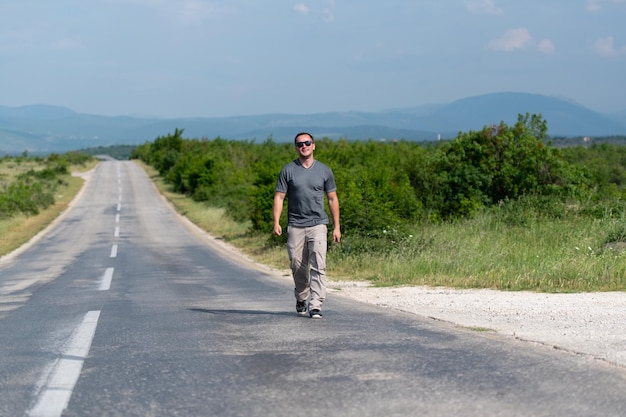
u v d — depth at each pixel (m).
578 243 16.02
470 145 25.98
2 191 58.44
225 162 61.84
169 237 32.81
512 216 22.16
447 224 22.34
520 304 9.27
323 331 7.02
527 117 26.55
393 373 5.07
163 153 102.50
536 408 4.12
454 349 5.91
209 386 4.83
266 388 4.72
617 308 8.66
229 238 30.58
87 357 5.94
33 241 32.47
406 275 13.89
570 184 25.39
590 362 5.30
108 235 34.56
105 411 4.28
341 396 4.46
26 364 5.73
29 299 11.64
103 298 11.34
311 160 8.19
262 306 9.54
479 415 4.00
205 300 10.55
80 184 81.81
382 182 23.53
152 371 5.34
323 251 8.07
